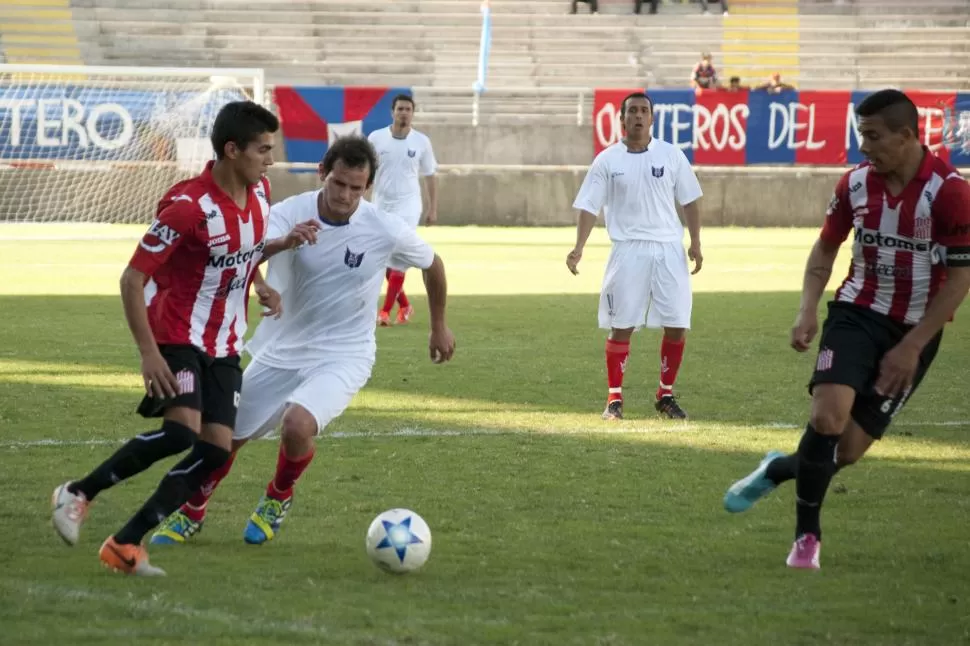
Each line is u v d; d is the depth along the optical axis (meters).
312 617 14.52
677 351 29.72
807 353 39.88
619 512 20.56
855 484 22.95
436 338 19.08
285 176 87.12
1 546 17.73
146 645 13.45
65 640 13.57
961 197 16.59
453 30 117.06
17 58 110.12
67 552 17.48
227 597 15.34
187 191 16.19
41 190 82.12
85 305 48.94
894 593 16.11
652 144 30.34
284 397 18.77
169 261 16.50
